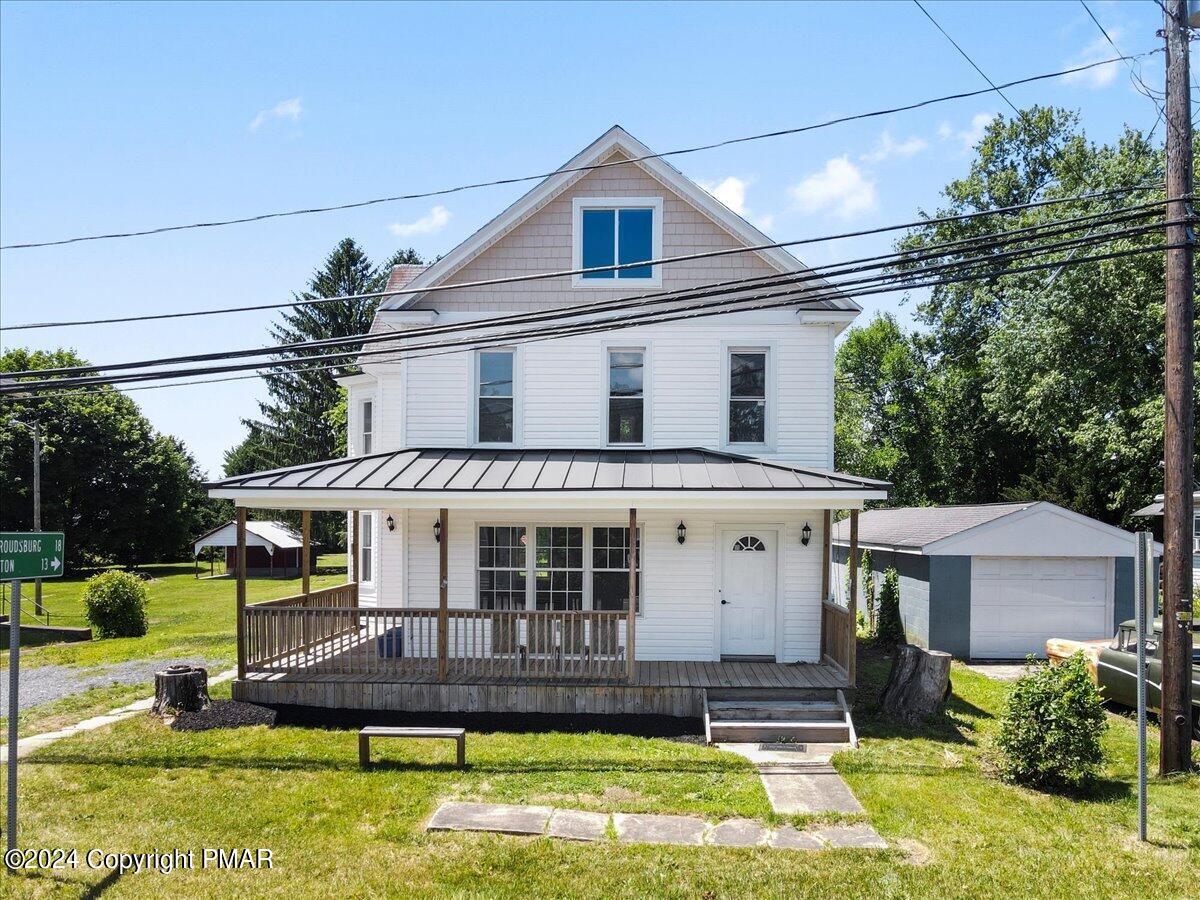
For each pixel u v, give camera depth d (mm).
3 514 45656
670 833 7703
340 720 11555
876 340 42188
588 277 14758
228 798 8500
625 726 11477
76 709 12367
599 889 6609
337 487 12133
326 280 54875
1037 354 26047
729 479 12492
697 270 14664
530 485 12258
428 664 13180
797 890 6598
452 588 14422
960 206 35094
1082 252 23656
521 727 11383
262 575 46000
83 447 48344
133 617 22141
